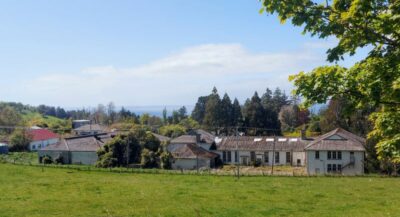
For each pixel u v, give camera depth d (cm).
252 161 7775
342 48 952
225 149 8112
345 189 3538
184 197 3119
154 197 3109
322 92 977
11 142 10094
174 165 7019
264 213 2603
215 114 12825
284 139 8012
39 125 13788
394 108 1011
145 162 6266
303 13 934
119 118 16062
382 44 934
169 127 11706
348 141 6450
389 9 896
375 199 3077
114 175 4522
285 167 7344
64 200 2955
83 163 7381
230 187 3638
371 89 927
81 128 12756
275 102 16912
